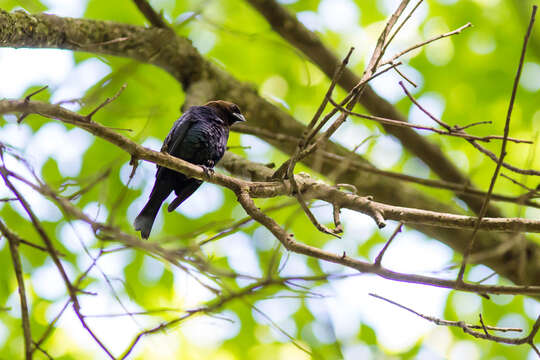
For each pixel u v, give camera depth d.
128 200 11.79
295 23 11.51
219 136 9.51
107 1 12.67
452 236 11.52
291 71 14.11
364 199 7.23
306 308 11.96
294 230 13.81
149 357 11.80
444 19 13.70
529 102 13.56
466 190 9.11
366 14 13.92
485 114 13.86
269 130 12.03
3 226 5.60
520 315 13.30
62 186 7.02
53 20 8.60
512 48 13.56
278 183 7.23
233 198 14.34
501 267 11.37
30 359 5.03
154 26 10.39
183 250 6.13
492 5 13.44
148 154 6.23
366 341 13.30
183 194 8.76
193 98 10.98
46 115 5.34
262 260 12.54
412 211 7.05
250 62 14.02
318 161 8.96
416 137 12.15
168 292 12.05
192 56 11.41
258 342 12.45
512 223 6.64
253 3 11.41
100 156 12.73
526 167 8.21
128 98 12.91
